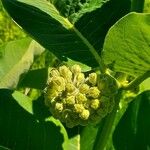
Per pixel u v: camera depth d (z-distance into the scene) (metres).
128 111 0.22
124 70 0.19
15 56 0.25
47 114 0.22
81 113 0.18
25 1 0.20
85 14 0.22
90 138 0.23
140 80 0.19
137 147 0.22
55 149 0.21
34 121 0.21
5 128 0.21
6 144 0.21
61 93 0.18
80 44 0.22
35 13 0.21
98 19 0.22
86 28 0.22
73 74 0.19
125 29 0.17
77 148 0.23
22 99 0.21
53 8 0.21
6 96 0.21
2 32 0.48
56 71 0.19
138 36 0.17
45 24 0.21
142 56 0.18
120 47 0.18
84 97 0.18
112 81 0.19
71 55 0.22
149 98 0.22
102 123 0.22
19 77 0.24
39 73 0.24
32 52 0.25
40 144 0.21
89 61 0.22
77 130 0.23
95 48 0.22
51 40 0.21
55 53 0.22
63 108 0.18
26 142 0.21
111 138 0.22
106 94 0.18
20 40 0.25
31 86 0.24
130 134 0.22
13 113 0.21
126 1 0.22
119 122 0.22
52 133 0.21
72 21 0.22
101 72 0.20
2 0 0.21
